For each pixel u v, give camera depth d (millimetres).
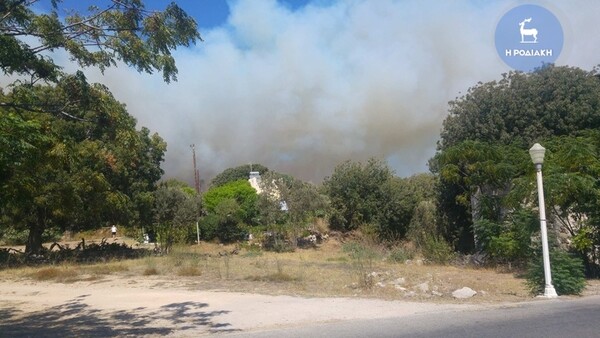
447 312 10125
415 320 9352
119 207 24953
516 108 21328
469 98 23188
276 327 9086
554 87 21078
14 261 23438
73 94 9391
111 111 9875
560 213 15742
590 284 13977
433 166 23906
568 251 14820
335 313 10258
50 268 19984
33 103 9594
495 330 8234
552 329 8180
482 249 19516
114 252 27375
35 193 20734
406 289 13430
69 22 8891
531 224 15445
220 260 22672
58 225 27078
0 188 11930
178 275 17719
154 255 26000
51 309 11727
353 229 34375
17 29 8812
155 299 12727
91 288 15258
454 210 23016
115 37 9016
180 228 29375
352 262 20859
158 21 8938
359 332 8398
